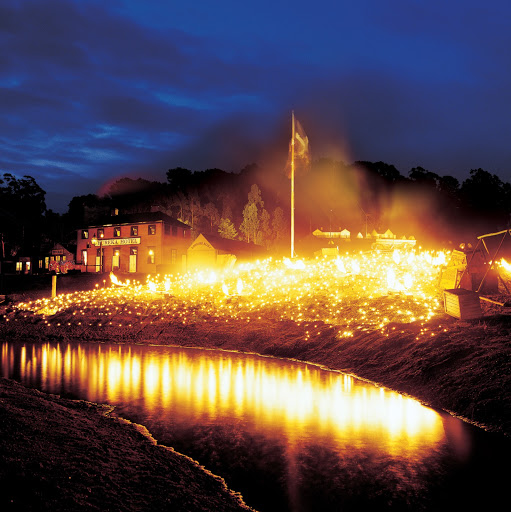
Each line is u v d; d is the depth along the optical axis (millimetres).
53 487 6375
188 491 7305
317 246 82500
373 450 9562
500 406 11070
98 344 27375
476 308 18625
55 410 11086
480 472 8422
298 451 9562
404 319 21297
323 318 25375
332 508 7156
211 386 15695
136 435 10250
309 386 15516
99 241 67250
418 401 13320
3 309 38750
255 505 7207
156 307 34250
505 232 21625
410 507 7191
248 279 39344
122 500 6504
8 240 88500
